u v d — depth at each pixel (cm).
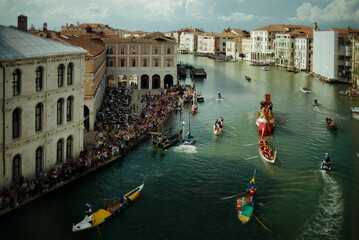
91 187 4169
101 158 4772
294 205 3844
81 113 4578
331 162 5041
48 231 3316
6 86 3428
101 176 4475
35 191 3766
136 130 6084
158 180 4428
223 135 6366
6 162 3544
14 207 3572
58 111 4241
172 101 8944
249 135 6375
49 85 3969
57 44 4284
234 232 3375
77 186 4162
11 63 3438
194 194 4088
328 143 5894
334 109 8531
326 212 3697
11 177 3628
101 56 8062
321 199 3969
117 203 3784
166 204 3862
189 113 7675
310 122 7306
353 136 6278
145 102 8588
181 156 5256
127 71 10588
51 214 3581
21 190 3628
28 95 3697
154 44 10550
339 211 3716
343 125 7069
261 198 4003
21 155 3719
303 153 5425
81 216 3584
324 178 4503
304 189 4212
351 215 3638
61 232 3319
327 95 10438
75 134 4519
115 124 6406
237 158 5206
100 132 5647
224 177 4547
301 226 3462
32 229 3328
